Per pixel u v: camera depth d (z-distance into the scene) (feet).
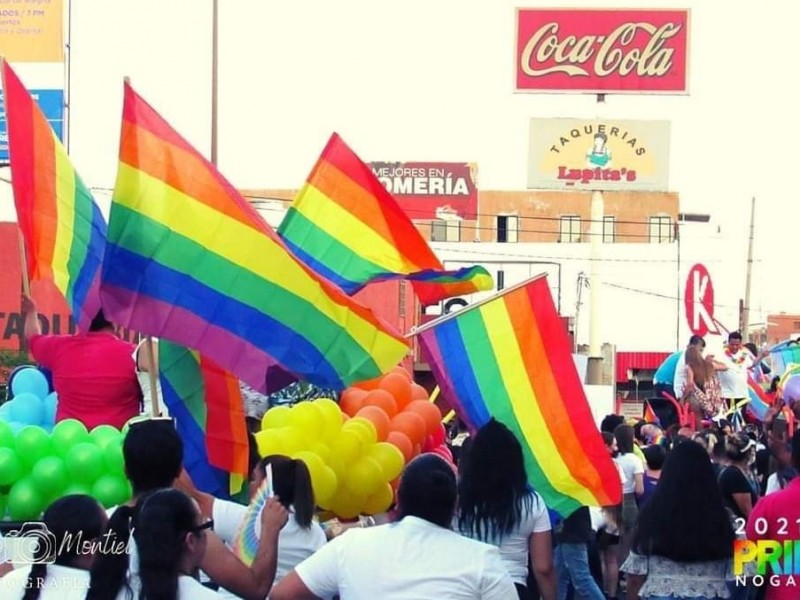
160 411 29.71
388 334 28.25
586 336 215.31
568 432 31.48
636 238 251.80
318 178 34.65
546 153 181.37
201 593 17.58
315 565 19.76
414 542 19.61
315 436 29.07
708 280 175.22
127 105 26.25
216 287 26.63
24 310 29.94
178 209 26.43
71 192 28.99
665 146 180.14
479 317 31.89
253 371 26.84
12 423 30.07
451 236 236.84
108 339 30.01
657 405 70.85
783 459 38.52
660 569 24.79
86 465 26.66
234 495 27.20
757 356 84.07
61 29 117.29
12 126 28.12
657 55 180.14
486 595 19.42
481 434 26.16
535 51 181.16
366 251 34.47
